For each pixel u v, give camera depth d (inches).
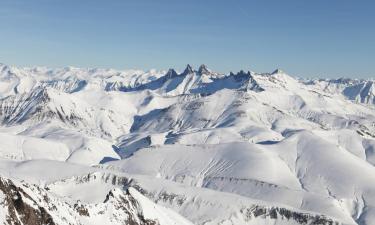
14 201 3969.0
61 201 5024.6
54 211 4510.3
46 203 4505.4
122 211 6063.0
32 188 4579.2
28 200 4141.2
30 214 4015.8
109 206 5915.4
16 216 3838.6
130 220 6053.2
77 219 4933.6
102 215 5629.9
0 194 3863.2
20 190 4156.0
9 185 4084.6
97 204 5767.7
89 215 5393.7
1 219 3602.4
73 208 5206.7
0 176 4055.1
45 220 4183.1
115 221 5743.1
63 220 4503.0
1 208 3720.5
